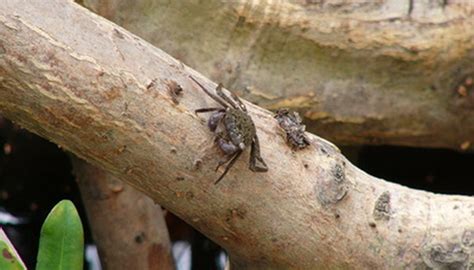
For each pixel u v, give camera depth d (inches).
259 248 32.4
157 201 32.2
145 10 38.7
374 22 39.8
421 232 33.0
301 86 40.1
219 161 30.9
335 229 32.3
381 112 41.1
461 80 40.9
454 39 40.3
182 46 39.2
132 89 30.5
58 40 30.1
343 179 32.4
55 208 31.9
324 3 39.3
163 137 30.8
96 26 30.7
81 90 30.2
